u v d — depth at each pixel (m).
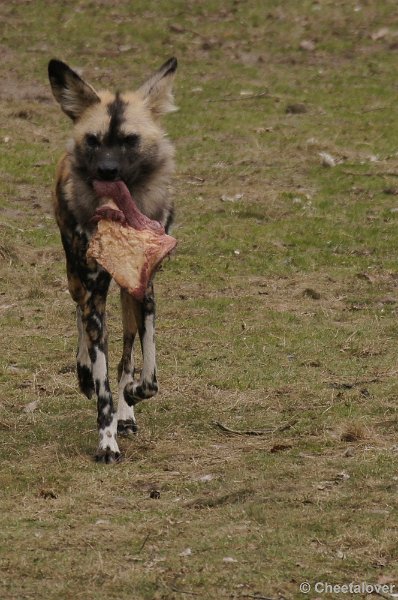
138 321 18.33
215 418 19.27
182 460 17.22
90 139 17.92
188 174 38.62
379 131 43.44
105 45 52.56
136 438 18.34
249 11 56.22
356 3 56.81
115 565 13.31
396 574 13.04
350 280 29.31
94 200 18.03
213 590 12.67
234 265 30.56
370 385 20.81
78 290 19.39
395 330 24.81
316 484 15.78
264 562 13.31
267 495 15.40
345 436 17.83
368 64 51.56
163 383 21.20
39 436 18.50
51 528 14.49
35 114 44.47
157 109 18.73
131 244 17.20
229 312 26.42
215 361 22.69
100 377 17.84
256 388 20.86
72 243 18.59
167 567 13.21
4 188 36.25
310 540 13.91
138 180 18.23
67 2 56.31
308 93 48.22
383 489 15.49
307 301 27.52
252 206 35.31
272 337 24.33
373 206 35.50
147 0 56.72
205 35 54.00
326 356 22.95
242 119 44.47
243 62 51.66
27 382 21.56
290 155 40.59
